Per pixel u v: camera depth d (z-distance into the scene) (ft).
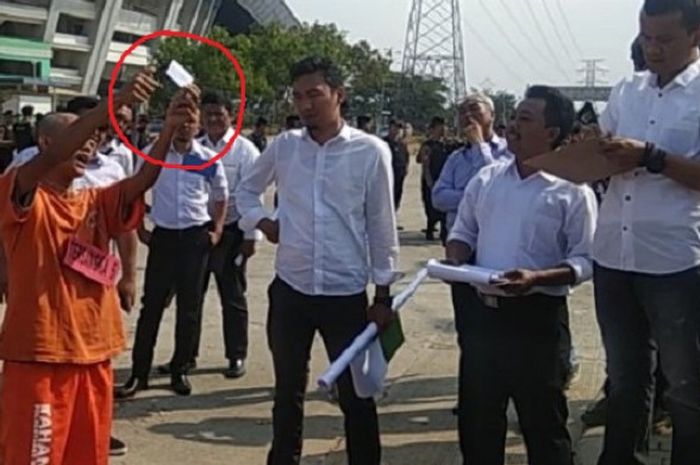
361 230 14.84
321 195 14.69
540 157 12.44
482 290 12.67
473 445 13.29
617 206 12.91
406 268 42.65
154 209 21.79
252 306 32.63
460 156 20.47
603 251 13.15
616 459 13.60
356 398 14.85
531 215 13.00
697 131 12.37
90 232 12.65
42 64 218.79
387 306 14.70
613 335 13.25
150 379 23.25
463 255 13.78
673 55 12.36
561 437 13.16
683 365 12.71
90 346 12.55
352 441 15.07
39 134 14.03
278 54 202.59
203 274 22.08
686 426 12.84
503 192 13.26
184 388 22.18
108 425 13.00
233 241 23.41
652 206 12.58
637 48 14.28
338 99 14.70
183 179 21.58
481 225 13.50
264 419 20.51
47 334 12.21
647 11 12.30
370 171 14.70
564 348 13.10
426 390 22.72
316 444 18.79
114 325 12.99
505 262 13.12
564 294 12.94
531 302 12.76
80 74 239.91
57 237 12.34
